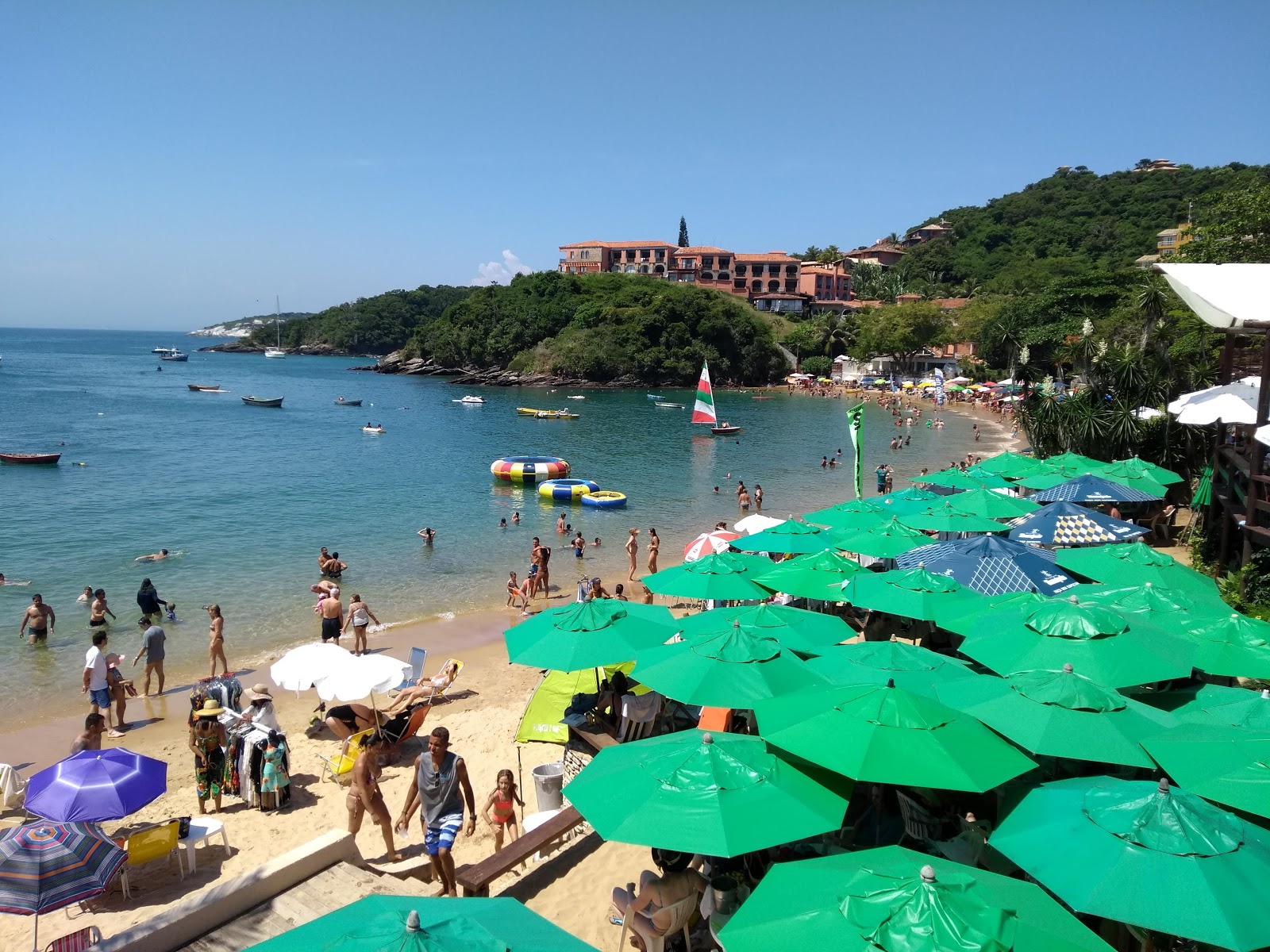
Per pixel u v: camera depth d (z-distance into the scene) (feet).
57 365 544.62
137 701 57.72
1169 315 119.24
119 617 75.82
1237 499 58.70
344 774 43.55
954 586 42.80
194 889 34.12
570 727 38.19
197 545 102.68
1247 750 23.04
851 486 152.87
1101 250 462.60
